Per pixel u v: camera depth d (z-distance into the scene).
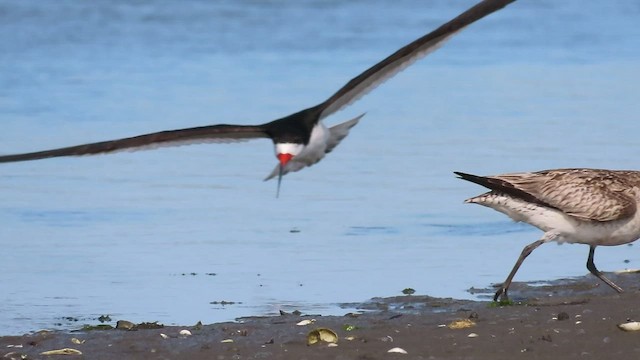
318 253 15.60
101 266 14.89
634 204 13.11
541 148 20.66
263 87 24.86
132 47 27.34
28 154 10.53
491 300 13.26
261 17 29.17
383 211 17.62
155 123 21.92
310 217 17.44
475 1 31.44
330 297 13.52
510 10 31.64
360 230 16.72
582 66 27.56
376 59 27.14
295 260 15.21
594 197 13.00
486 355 10.61
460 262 15.14
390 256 15.37
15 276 14.40
